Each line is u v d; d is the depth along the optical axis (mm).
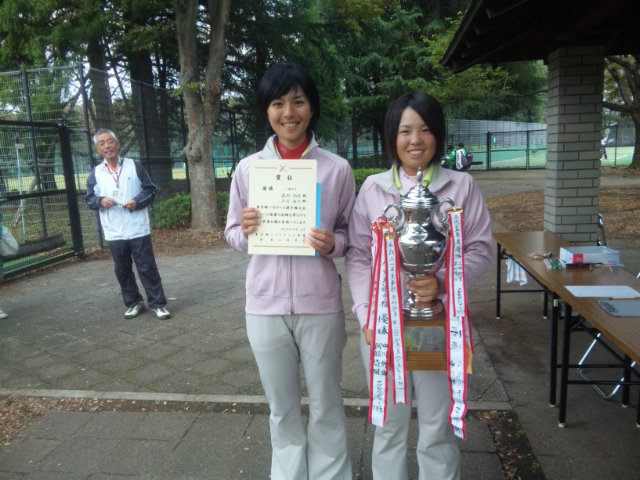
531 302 4797
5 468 2504
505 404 2938
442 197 1841
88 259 7387
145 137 9617
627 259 6203
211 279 6117
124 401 3154
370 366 1785
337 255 1915
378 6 9641
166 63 13250
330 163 1997
